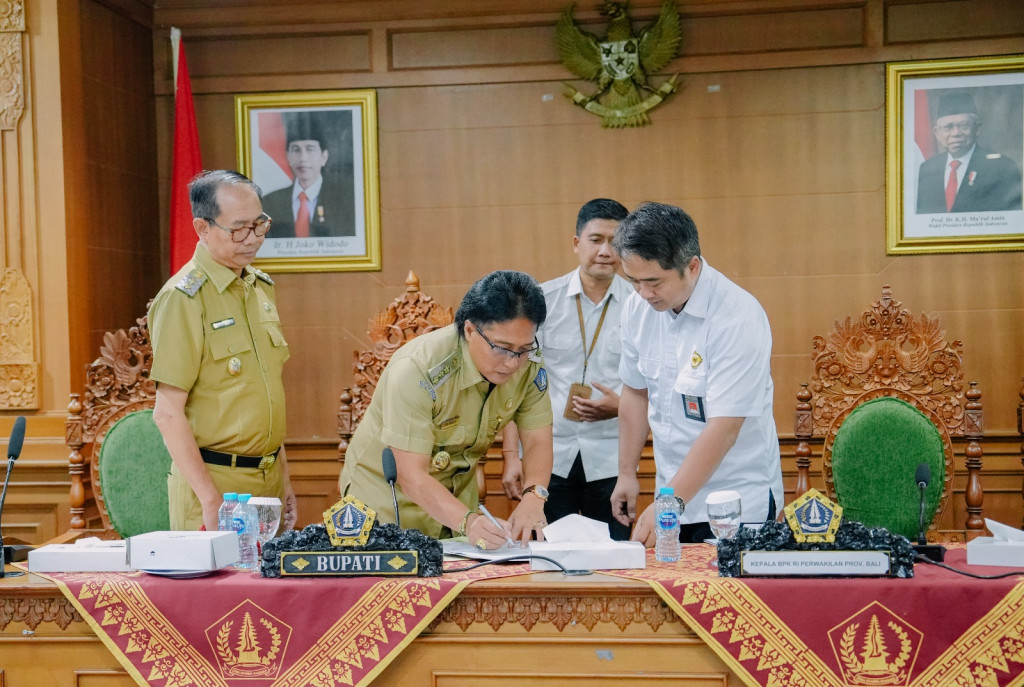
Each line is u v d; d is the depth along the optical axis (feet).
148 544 6.80
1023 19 14.01
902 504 10.08
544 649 6.55
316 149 15.15
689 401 8.31
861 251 14.51
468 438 7.84
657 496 7.40
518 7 14.67
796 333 14.64
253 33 15.08
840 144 14.46
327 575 6.71
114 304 14.30
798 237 14.58
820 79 14.46
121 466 10.41
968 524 10.36
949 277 14.38
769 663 6.26
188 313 8.57
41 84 13.07
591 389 10.87
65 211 13.08
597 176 14.85
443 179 15.08
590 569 6.85
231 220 8.61
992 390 14.34
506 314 6.99
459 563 7.12
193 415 8.84
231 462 8.93
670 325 8.46
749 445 8.22
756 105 14.57
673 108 14.70
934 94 14.23
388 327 11.13
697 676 6.47
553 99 14.88
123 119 14.60
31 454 13.07
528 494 8.04
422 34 14.99
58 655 6.80
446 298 15.14
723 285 8.12
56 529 13.23
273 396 9.17
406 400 7.38
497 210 15.03
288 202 15.23
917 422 10.17
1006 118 14.14
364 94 15.05
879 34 14.24
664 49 14.49
